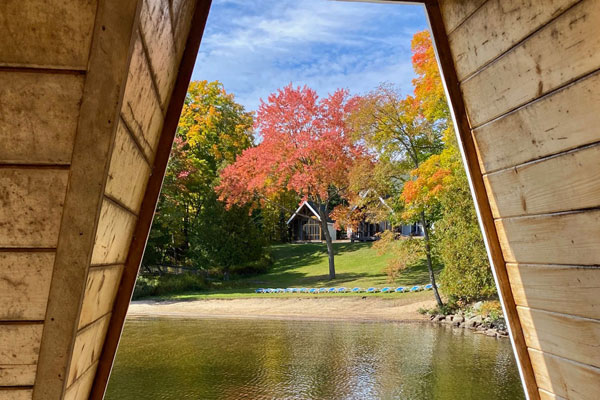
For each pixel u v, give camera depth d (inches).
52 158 30.0
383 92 491.8
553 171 50.9
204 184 847.7
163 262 821.2
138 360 287.9
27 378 36.5
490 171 62.7
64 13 26.5
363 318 452.1
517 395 214.1
